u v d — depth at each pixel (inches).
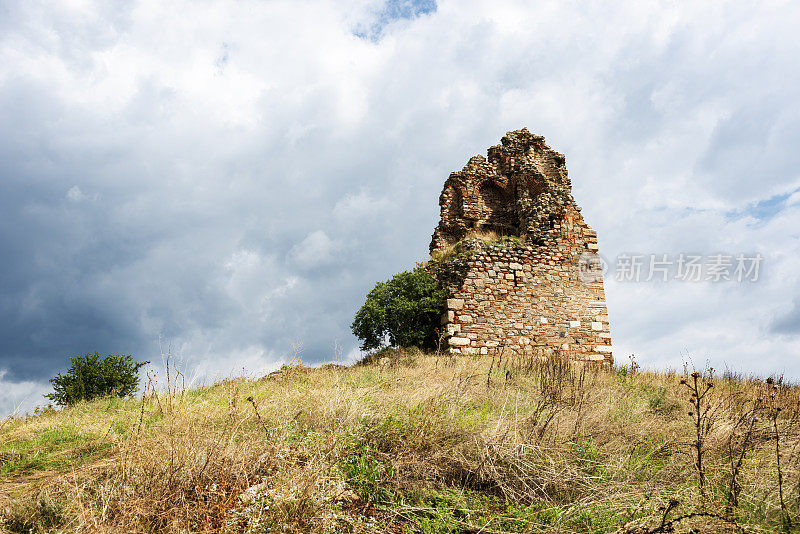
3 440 236.5
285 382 327.6
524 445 194.7
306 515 135.2
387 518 153.2
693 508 150.3
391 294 616.4
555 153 794.2
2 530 138.9
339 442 181.5
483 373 405.4
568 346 640.4
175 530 130.4
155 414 254.8
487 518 153.2
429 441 195.2
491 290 631.2
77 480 170.2
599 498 167.3
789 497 155.8
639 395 370.9
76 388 452.4
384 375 363.6
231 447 173.3
